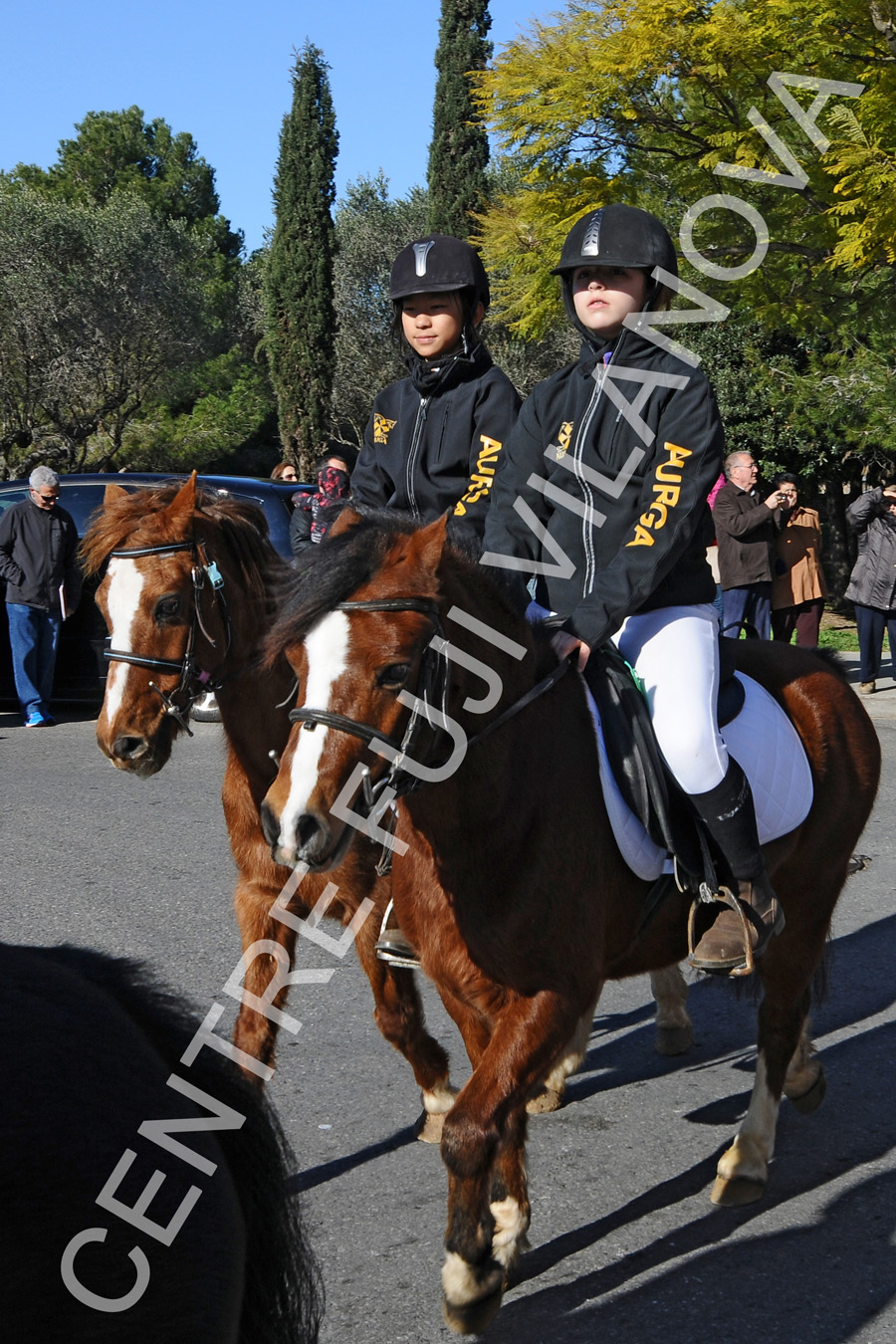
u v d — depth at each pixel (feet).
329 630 6.90
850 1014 13.83
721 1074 12.43
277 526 30.63
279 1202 4.75
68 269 91.66
